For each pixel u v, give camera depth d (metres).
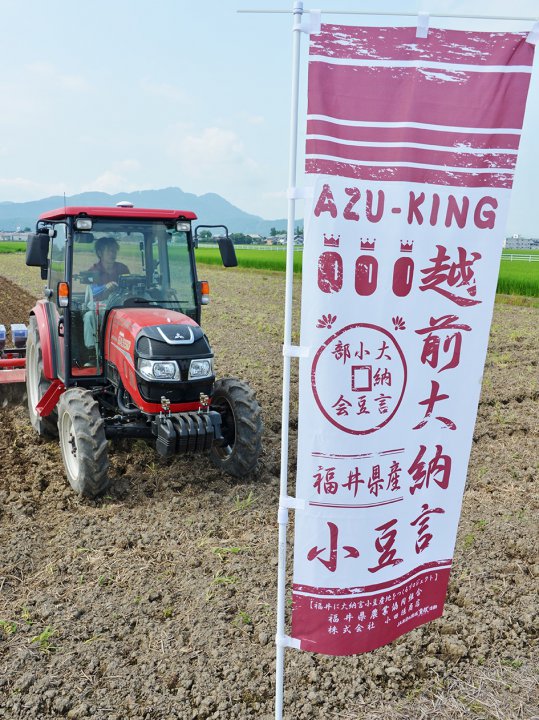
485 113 2.49
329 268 2.51
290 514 5.35
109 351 5.79
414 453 2.80
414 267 2.58
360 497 2.73
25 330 9.18
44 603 4.07
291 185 2.49
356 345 2.60
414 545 2.92
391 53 2.40
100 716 3.21
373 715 3.24
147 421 5.48
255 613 3.97
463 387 2.78
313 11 2.34
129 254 5.86
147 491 5.77
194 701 3.32
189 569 4.47
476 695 3.38
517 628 3.90
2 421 7.74
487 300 2.69
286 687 3.41
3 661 3.59
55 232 6.27
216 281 28.33
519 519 5.32
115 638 3.80
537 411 8.41
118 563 4.55
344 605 2.82
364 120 2.43
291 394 8.89
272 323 15.78
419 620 3.06
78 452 5.32
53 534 5.00
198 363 5.34
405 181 2.49
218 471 6.11
